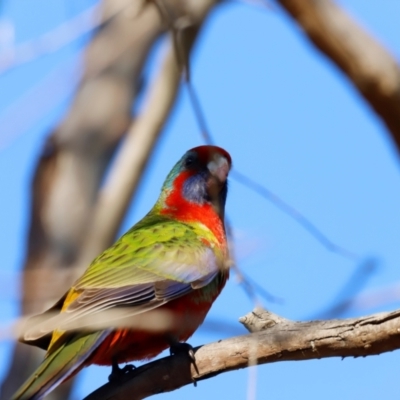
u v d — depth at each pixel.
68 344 11.09
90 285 12.16
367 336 9.96
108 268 12.43
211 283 13.10
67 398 14.88
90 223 16.69
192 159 14.58
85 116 17.66
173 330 12.17
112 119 17.70
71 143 17.30
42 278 13.31
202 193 14.23
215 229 14.02
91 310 11.63
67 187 16.92
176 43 12.06
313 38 8.41
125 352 12.00
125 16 18.61
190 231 13.57
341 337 10.10
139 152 17.02
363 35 8.25
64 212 16.66
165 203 14.45
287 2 8.44
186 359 11.02
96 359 11.55
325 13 8.30
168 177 14.73
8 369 15.07
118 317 11.26
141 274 12.45
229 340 10.85
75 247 16.41
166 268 12.61
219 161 14.43
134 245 12.91
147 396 11.23
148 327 11.26
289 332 10.39
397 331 9.79
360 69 8.16
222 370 10.88
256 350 10.07
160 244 12.95
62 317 11.24
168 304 12.56
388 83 8.08
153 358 12.48
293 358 10.41
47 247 16.36
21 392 10.61
